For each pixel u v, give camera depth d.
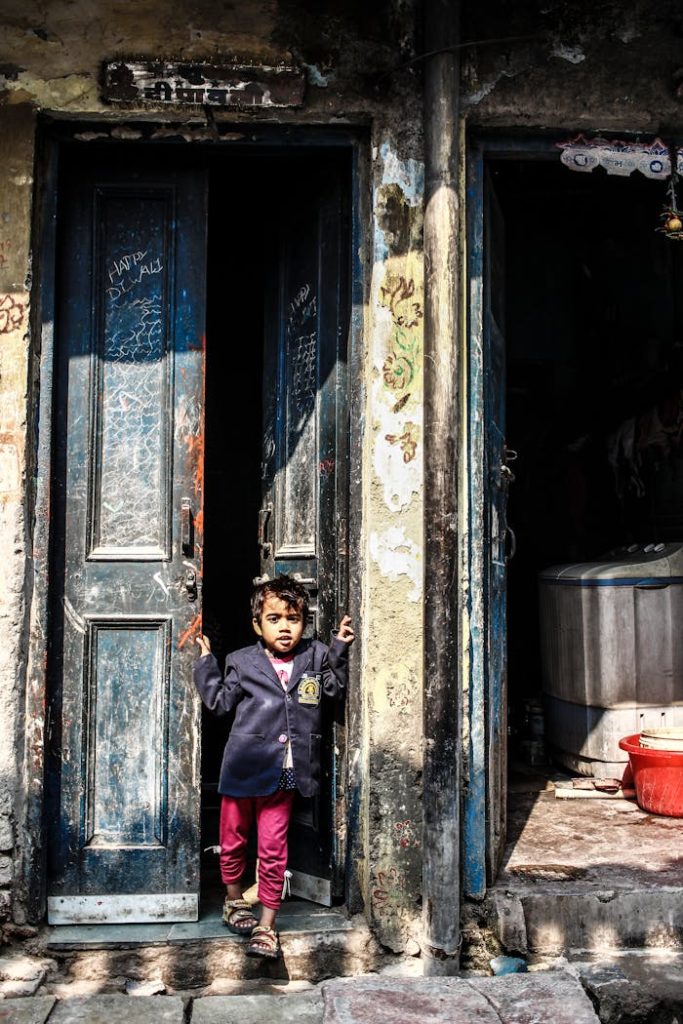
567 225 6.44
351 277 3.38
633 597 4.73
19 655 3.14
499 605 3.64
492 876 3.28
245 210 4.98
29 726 3.15
